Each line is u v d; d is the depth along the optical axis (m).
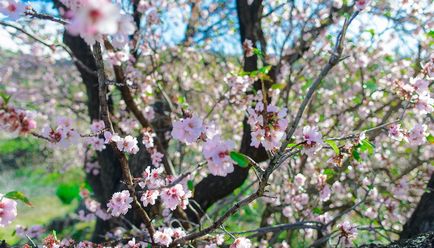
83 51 4.61
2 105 1.69
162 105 4.86
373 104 4.51
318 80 1.78
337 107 5.34
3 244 2.72
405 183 3.87
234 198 4.18
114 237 3.93
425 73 2.82
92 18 0.95
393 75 4.65
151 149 3.71
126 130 4.53
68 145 1.98
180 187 2.23
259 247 4.19
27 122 1.74
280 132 1.80
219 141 1.63
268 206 4.64
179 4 5.45
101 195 5.74
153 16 4.57
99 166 5.47
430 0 4.00
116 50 3.21
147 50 4.34
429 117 3.86
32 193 10.34
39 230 4.02
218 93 5.70
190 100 5.99
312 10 4.81
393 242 2.78
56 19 1.83
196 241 2.57
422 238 2.64
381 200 3.79
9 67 7.46
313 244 3.03
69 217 7.99
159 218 3.59
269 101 4.16
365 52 4.80
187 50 5.56
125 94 3.61
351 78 5.32
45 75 6.98
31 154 10.24
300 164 4.48
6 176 10.48
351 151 2.26
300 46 4.52
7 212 1.82
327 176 3.40
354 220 4.84
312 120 4.68
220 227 2.31
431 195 3.20
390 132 2.47
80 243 2.52
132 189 2.31
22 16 1.78
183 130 1.78
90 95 4.82
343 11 4.19
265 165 5.57
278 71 4.59
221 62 6.04
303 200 3.89
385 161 4.73
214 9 5.61
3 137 9.97
